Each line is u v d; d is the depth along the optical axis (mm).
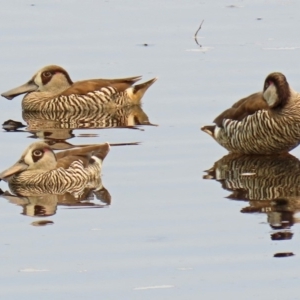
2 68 25672
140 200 16109
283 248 13859
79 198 16453
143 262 13461
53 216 15461
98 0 32875
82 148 18188
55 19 30266
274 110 18516
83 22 29906
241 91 22844
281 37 27797
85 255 13734
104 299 12367
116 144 19641
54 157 17672
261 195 16266
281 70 24297
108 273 13125
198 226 14789
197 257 13602
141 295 12461
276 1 32625
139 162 18312
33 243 14234
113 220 15141
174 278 12938
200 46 27203
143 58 26328
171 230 14641
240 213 15352
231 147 19094
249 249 13867
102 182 17266
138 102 23422
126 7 31875
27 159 17609
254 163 18375
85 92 23891
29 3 32406
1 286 12789
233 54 26234
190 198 16156
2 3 32438
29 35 28500
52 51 27062
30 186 17375
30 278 13016
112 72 25234
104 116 22906
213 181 17078
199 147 19297
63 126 21750
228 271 13141
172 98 22938
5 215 15578
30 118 22828
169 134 20250
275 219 15039
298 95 18719
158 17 30516
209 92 23031
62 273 13148
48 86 24172
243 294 12469
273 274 13023
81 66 25859
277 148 18797
